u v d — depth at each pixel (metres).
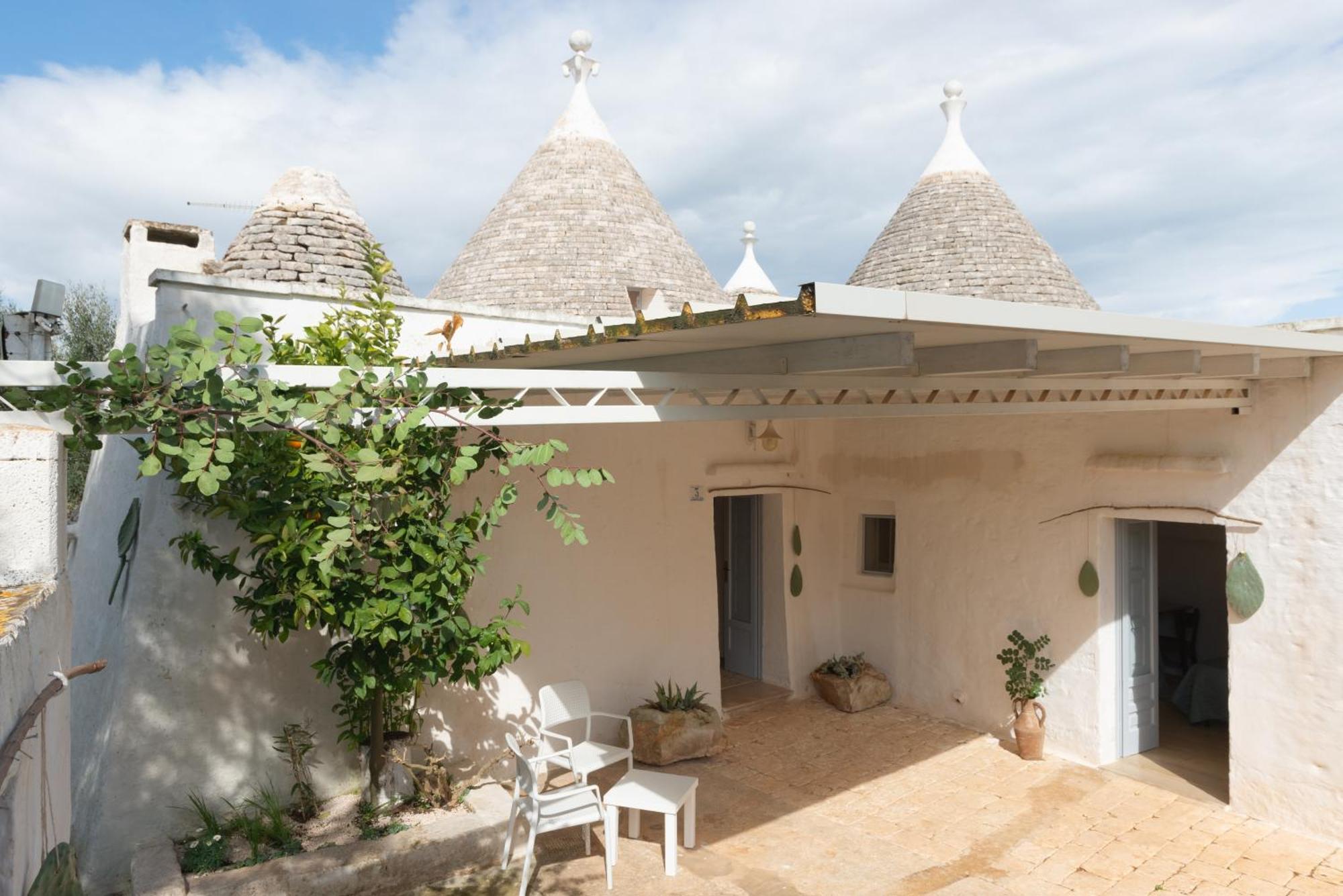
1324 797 5.91
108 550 6.58
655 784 5.63
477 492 6.88
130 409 2.98
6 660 2.17
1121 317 3.66
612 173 12.02
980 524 8.18
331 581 4.69
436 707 6.55
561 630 7.40
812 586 9.52
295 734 5.74
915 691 8.83
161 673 5.43
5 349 4.08
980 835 6.06
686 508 8.38
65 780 3.32
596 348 4.10
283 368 3.46
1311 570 6.00
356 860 4.98
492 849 5.46
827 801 6.64
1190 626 9.59
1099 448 7.26
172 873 4.77
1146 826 6.18
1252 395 6.30
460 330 7.30
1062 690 7.54
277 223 7.93
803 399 8.48
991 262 12.19
